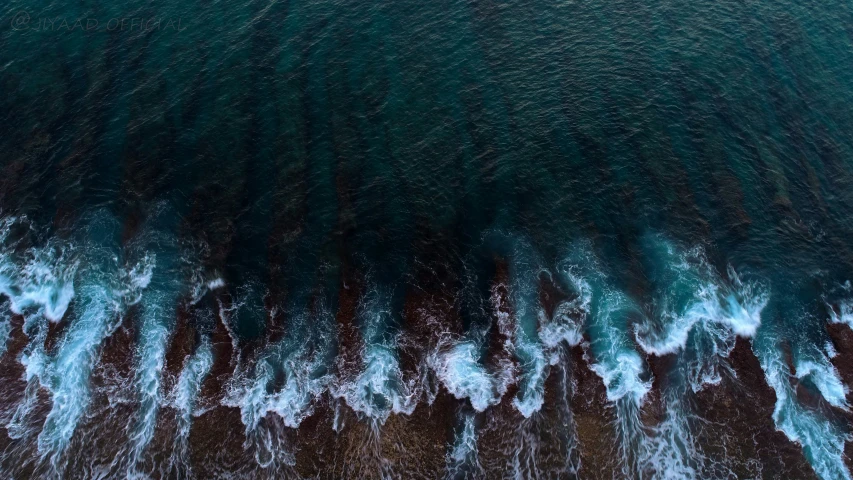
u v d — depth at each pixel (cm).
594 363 4300
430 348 4372
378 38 6731
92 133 5738
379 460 3916
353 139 5703
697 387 4194
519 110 5981
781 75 6331
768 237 5006
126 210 5153
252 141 5666
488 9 7106
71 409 4088
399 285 4706
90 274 4750
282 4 7156
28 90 6162
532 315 4550
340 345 4388
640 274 4788
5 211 5162
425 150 5631
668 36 6744
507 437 3994
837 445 3959
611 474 3869
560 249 4947
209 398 4128
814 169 5516
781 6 7144
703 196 5284
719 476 3862
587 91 6147
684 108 5981
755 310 4584
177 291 4662
